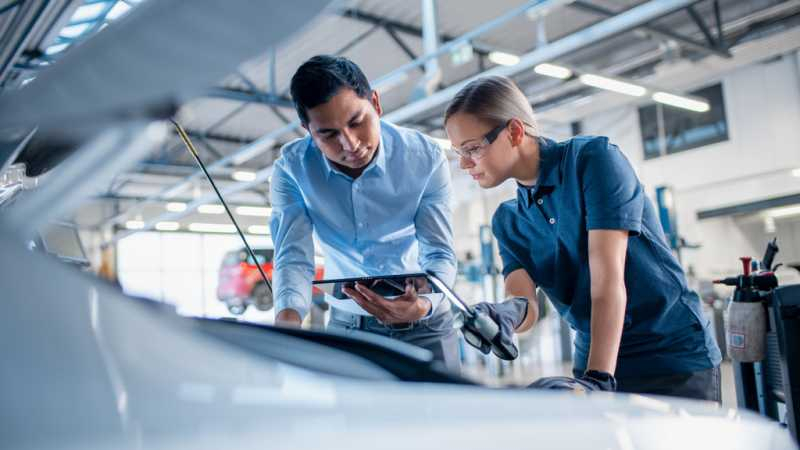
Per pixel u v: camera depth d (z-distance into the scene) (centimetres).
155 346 33
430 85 556
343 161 128
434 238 152
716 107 866
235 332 50
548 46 508
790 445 57
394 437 34
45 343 30
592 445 40
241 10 27
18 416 29
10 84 37
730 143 851
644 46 782
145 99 30
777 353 147
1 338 29
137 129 31
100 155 31
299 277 139
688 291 119
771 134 815
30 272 31
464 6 684
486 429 37
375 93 136
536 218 121
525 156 113
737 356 155
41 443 28
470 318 83
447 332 144
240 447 30
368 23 679
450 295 82
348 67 121
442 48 506
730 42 726
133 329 33
